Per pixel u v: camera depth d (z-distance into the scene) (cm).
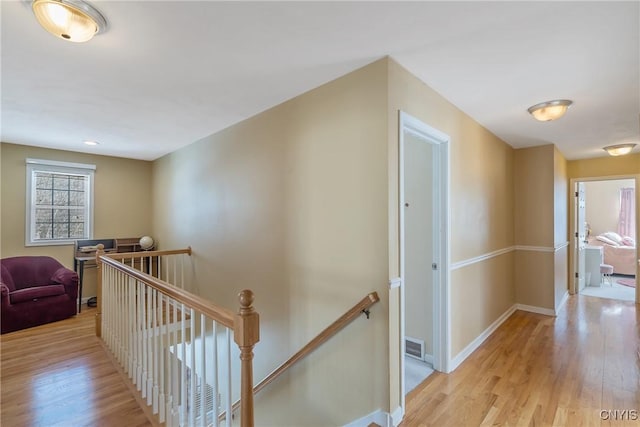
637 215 488
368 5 152
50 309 391
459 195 292
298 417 253
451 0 148
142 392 225
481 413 211
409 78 221
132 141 412
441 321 268
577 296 525
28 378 255
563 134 379
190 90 251
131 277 246
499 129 357
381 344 199
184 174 436
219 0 147
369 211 208
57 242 459
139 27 168
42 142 416
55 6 144
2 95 259
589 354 300
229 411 139
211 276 376
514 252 447
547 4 150
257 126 306
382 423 197
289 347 269
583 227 591
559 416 207
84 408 216
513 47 190
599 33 174
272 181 289
